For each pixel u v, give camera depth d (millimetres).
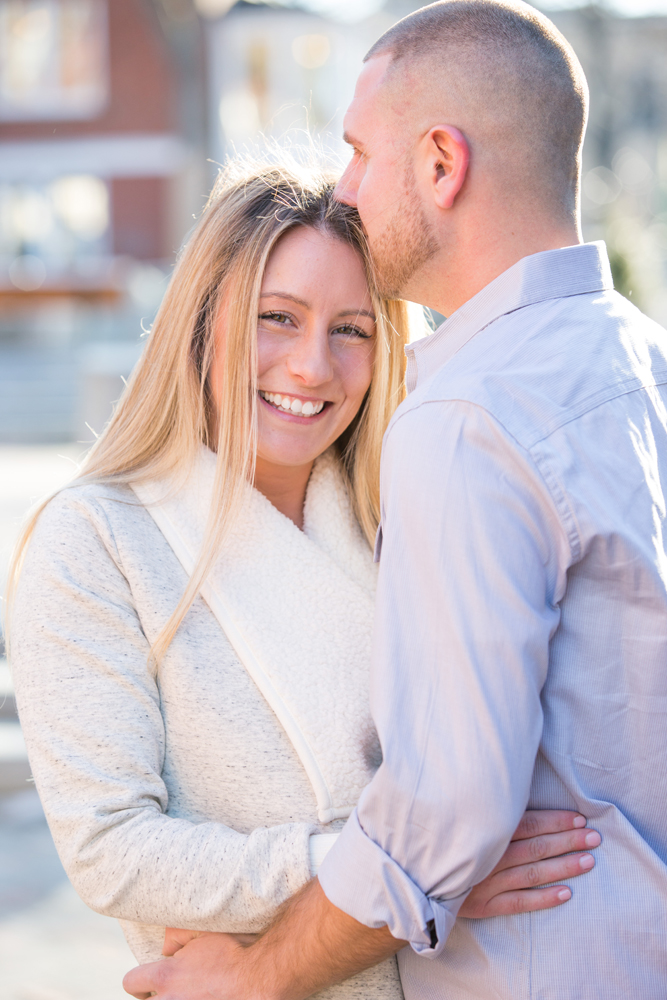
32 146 20031
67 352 14148
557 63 1179
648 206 19141
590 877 1061
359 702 1275
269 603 1292
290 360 1342
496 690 978
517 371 1067
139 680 1227
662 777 1061
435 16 1203
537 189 1180
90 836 1146
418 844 1003
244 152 1442
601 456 1041
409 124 1195
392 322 1446
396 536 1052
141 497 1338
